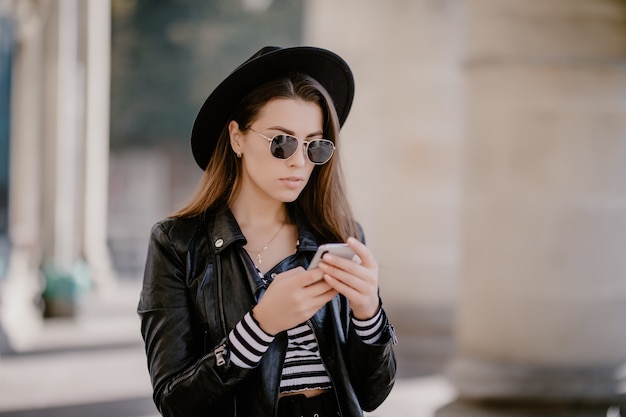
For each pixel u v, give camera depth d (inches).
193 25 1090.1
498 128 224.7
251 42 1091.9
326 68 86.1
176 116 1128.8
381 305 80.8
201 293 81.1
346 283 74.5
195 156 90.6
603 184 219.3
